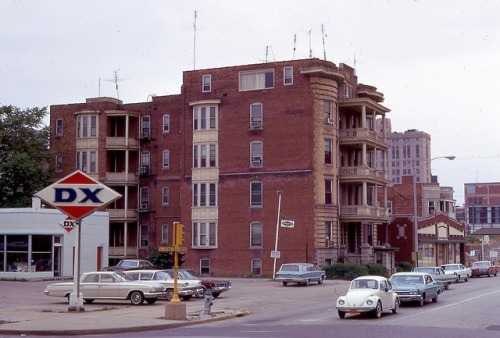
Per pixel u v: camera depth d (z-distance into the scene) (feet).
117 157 257.96
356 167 221.66
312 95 215.72
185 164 232.12
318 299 135.44
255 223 219.41
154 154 255.29
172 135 252.83
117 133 257.55
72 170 254.68
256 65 223.71
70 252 194.29
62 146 257.14
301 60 217.97
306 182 213.25
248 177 221.25
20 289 153.07
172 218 249.75
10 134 245.65
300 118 216.13
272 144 219.20
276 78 220.64
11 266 185.98
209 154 227.20
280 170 217.15
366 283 100.99
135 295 117.80
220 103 227.40
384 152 244.42
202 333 77.87
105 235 206.80
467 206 574.97
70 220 108.99
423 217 290.76
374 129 236.84
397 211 299.17
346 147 231.50
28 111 254.68
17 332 80.02
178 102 252.62
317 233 210.79
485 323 88.28
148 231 253.65
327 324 88.02
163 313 100.99
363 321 92.12
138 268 169.68
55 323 86.89
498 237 445.78
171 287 128.06
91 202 104.01
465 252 343.67
